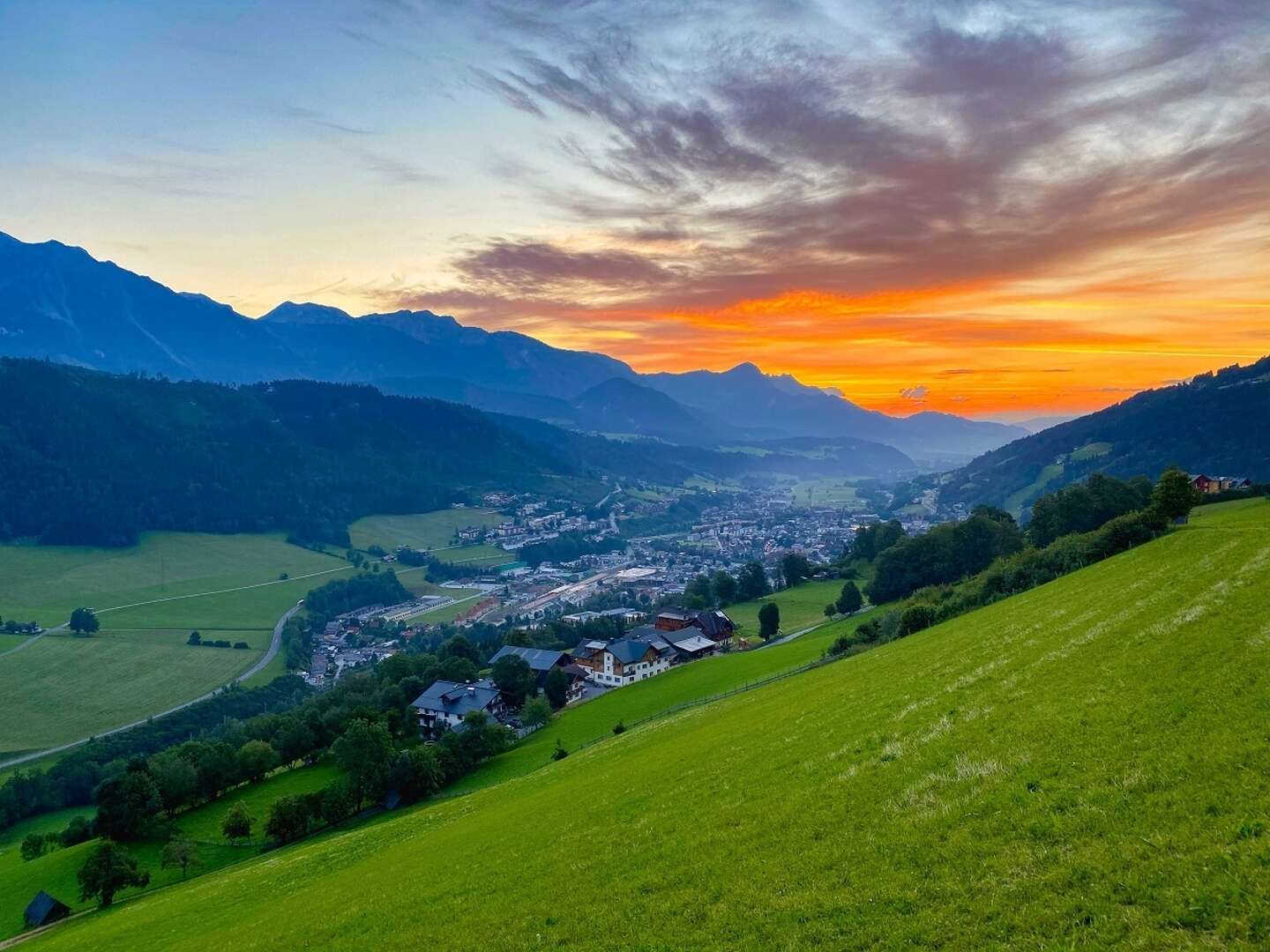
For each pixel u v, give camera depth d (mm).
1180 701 21922
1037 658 34094
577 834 32156
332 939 29359
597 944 20500
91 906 74312
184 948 38062
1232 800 16047
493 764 96250
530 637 184750
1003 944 14547
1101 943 13633
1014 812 18938
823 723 37094
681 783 35156
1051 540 128875
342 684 161000
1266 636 24875
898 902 17125
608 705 109375
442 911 27938
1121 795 17844
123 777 91750
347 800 87688
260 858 78375
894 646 68438
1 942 66250
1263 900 12969
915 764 24797
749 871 21531
